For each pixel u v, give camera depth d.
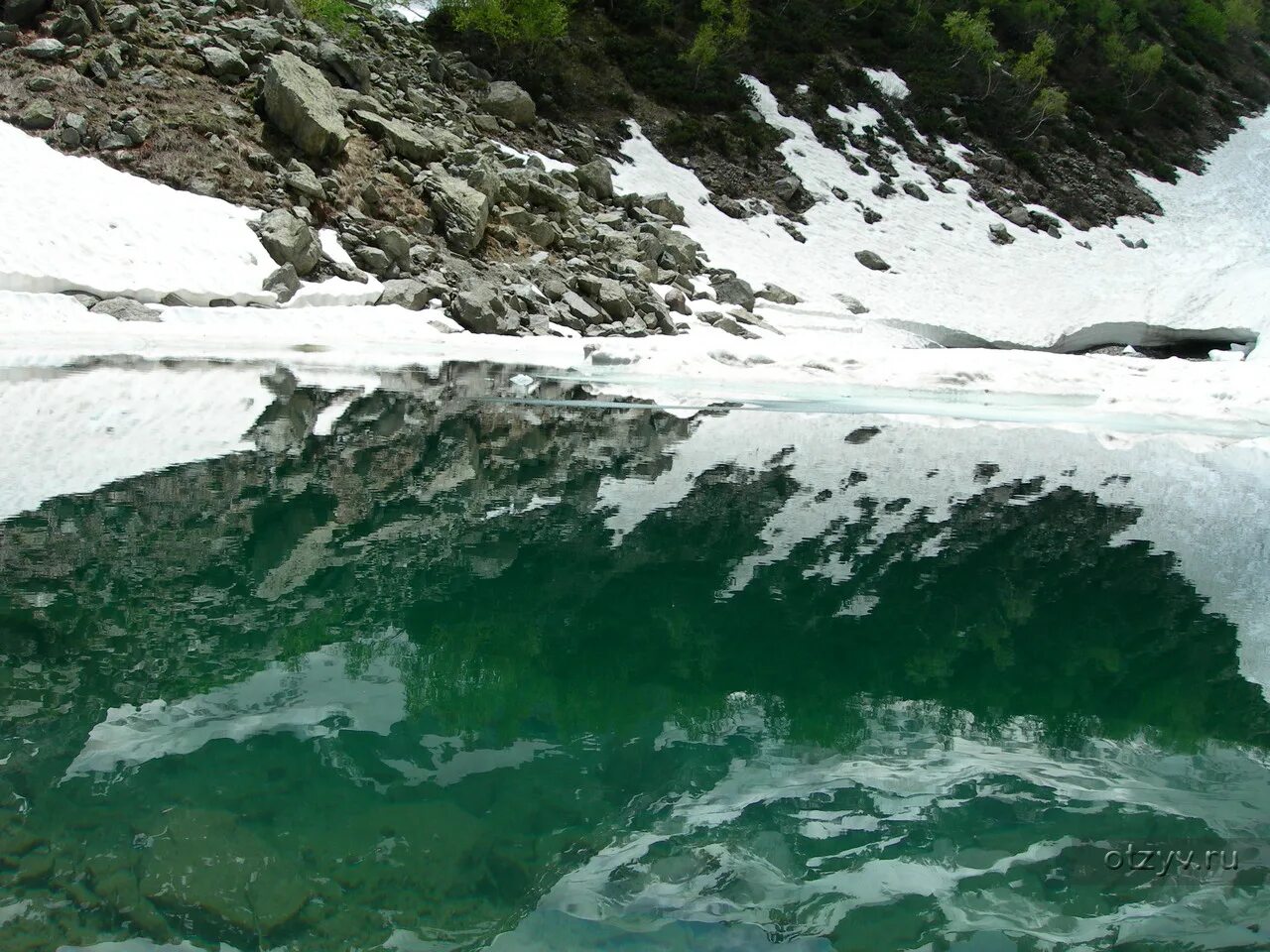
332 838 1.80
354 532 4.30
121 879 1.64
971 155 38.28
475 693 2.58
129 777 2.01
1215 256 35.56
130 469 5.35
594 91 32.09
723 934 1.56
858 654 3.03
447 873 1.71
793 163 33.44
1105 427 11.07
